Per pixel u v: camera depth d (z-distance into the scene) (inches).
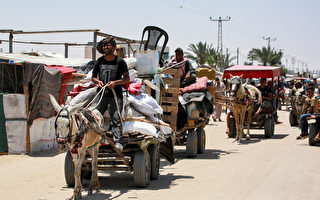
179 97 447.2
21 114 449.1
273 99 658.2
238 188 302.8
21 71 454.3
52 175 355.9
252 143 574.6
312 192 288.2
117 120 285.7
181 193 289.3
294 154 462.0
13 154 450.9
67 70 499.5
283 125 837.2
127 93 315.9
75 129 247.0
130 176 363.9
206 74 539.8
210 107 465.7
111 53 295.9
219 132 721.0
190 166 402.6
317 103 539.8
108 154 314.5
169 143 371.9
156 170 339.9
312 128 530.6
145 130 298.5
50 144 503.8
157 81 377.4
